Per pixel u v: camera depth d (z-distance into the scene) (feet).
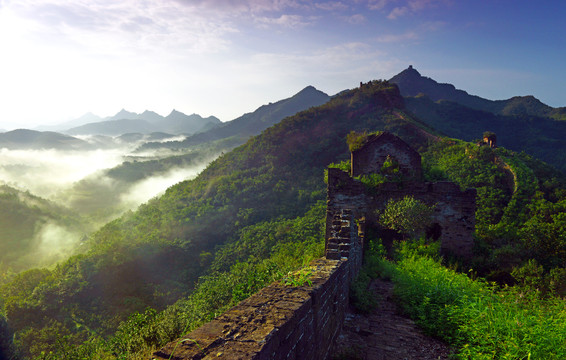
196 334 8.66
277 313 10.32
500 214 134.00
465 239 47.65
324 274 16.05
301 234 140.15
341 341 17.70
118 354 21.93
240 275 40.50
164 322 21.67
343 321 20.12
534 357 12.85
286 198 235.81
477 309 17.38
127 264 205.87
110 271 203.00
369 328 19.48
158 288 190.90
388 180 52.11
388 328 19.47
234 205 244.22
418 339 17.99
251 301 11.51
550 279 34.12
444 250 48.03
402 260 36.40
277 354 8.95
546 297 30.32
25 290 206.80
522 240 54.19
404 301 22.75
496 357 14.06
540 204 114.93
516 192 140.56
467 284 24.59
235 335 8.59
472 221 47.57
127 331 23.58
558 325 15.05
